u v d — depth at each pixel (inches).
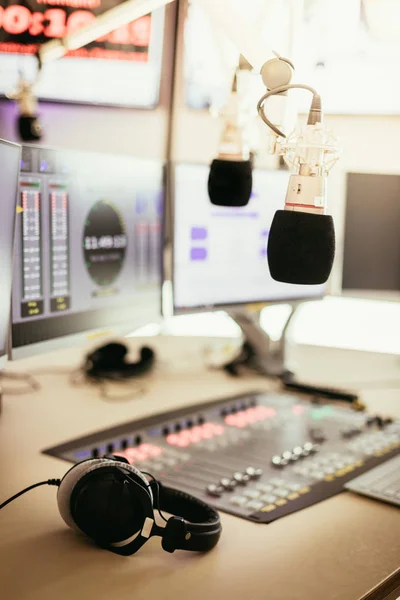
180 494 38.4
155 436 50.6
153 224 63.7
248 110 47.8
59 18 85.9
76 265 55.6
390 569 33.5
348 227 73.7
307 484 43.1
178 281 65.5
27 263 50.7
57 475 42.9
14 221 45.4
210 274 67.6
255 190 69.4
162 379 67.4
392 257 73.2
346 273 74.5
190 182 65.0
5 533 35.8
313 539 36.4
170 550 33.8
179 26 93.5
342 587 31.7
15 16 85.4
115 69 92.1
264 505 39.9
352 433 52.4
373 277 74.0
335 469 45.6
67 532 36.2
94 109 92.3
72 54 89.4
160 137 96.5
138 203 61.6
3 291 45.6
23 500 39.5
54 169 52.2
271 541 36.0
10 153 43.4
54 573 32.1
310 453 48.0
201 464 45.5
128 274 61.4
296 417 56.1
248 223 69.6
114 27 52.2
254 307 71.1
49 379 65.6
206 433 51.6
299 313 100.0
